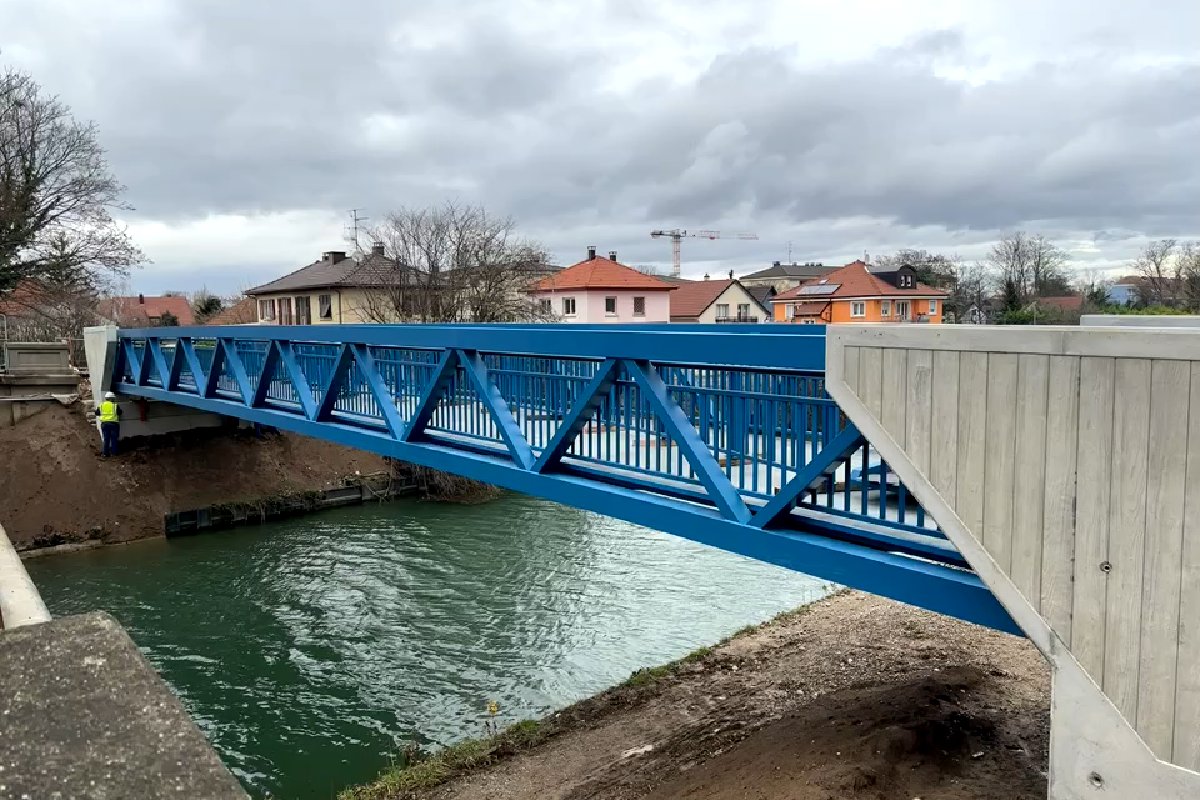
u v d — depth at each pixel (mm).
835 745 5152
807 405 4480
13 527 15117
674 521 5156
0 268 25734
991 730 5156
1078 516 3035
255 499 17406
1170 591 2820
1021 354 3150
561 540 15133
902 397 3555
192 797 1435
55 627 1812
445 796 6438
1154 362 2809
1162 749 2879
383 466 19797
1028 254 58656
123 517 16078
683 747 6391
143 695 1649
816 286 49156
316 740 8117
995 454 3258
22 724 1539
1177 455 2773
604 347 5469
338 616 11492
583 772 6457
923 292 48625
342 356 9055
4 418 16406
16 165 26094
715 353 4594
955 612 3732
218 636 10883
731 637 9273
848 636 8375
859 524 4344
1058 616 3121
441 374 7492
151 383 16406
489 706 8641
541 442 6469
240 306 45688
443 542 15219
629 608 11320
